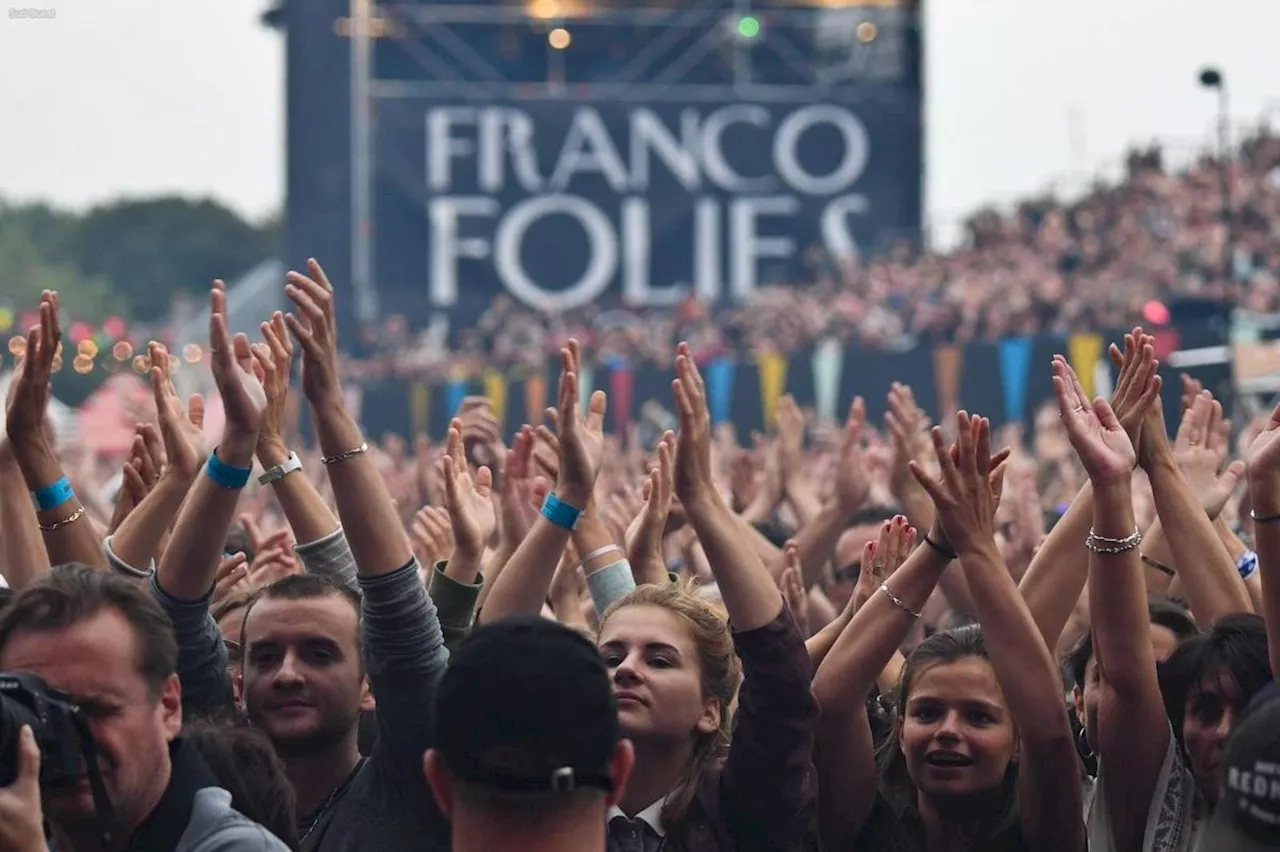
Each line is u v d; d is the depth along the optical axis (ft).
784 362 76.84
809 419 75.92
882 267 128.77
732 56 146.10
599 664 15.26
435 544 28.22
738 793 21.22
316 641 21.93
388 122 143.23
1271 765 14.40
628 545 26.17
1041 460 58.90
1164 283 100.32
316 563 23.06
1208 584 23.82
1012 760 23.25
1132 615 21.63
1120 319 96.78
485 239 144.56
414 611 20.39
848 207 146.30
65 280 290.15
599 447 22.53
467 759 14.89
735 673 22.59
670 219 146.10
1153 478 24.39
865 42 146.10
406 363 132.16
